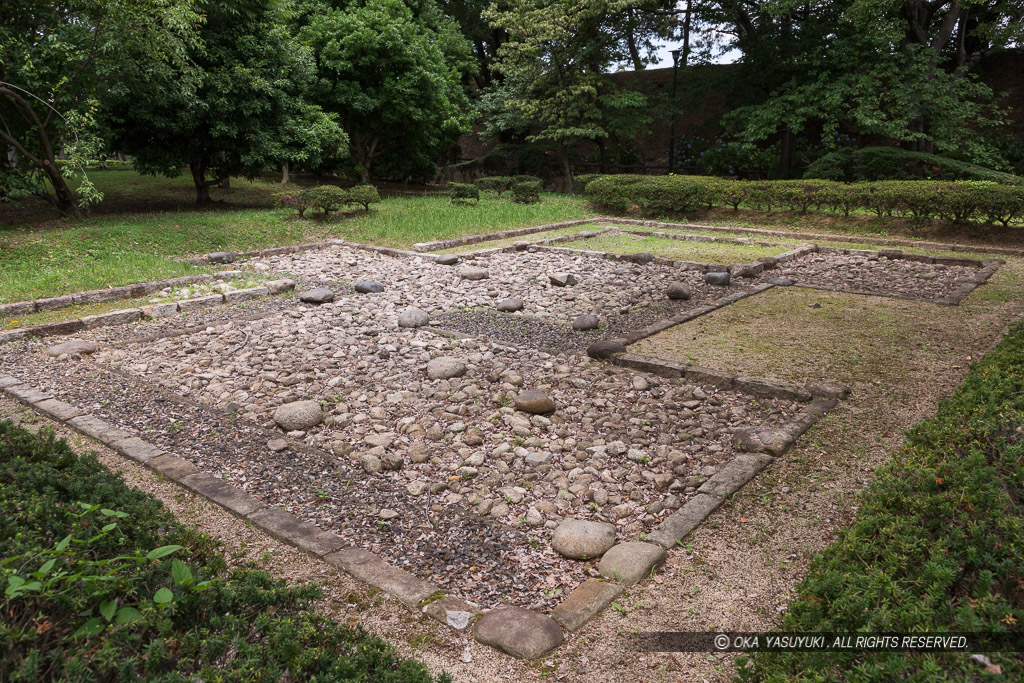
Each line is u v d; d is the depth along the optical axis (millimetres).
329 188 13719
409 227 12680
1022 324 5215
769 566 2828
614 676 2238
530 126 22156
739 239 12062
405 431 4277
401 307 7547
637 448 4039
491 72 24594
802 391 4652
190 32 11633
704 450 4004
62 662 1525
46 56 10820
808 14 18672
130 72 11289
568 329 6629
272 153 14031
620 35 19703
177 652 1621
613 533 3104
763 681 1867
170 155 13875
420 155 21281
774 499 3350
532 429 4336
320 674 1638
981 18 18375
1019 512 2330
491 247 11305
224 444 4066
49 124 12188
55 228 11180
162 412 4520
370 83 18781
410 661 1837
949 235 11711
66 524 2133
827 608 1967
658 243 12148
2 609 1633
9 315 6711
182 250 10359
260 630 1781
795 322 6633
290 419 4297
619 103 18984
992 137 18938
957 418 3225
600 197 15680
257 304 7652
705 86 21188
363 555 2912
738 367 5316
